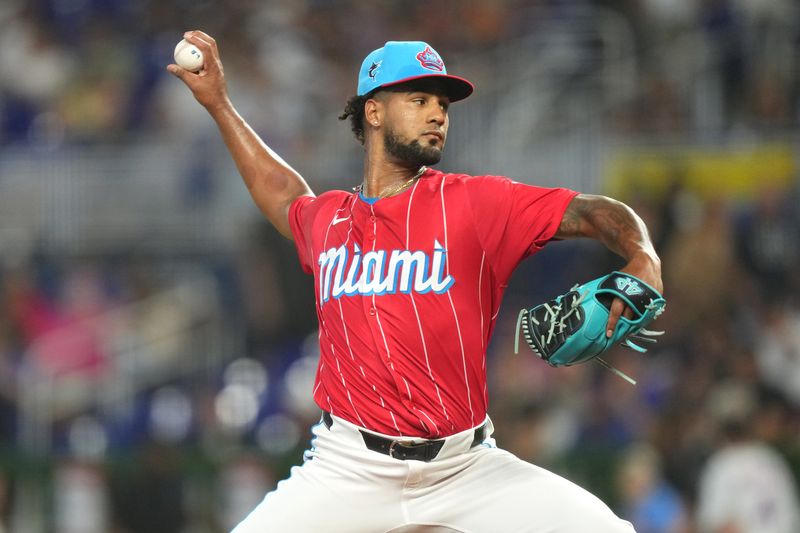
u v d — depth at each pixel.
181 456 35.97
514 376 37.78
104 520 35.75
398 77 14.23
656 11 51.69
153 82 53.31
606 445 34.84
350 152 47.56
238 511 35.34
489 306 14.24
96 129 52.38
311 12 55.06
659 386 37.72
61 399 43.03
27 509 36.12
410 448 14.11
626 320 13.04
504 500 14.12
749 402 35.03
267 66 53.22
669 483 33.19
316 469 14.70
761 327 40.19
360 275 14.26
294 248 44.09
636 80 50.00
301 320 43.56
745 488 32.38
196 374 44.28
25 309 45.47
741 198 44.84
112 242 48.41
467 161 47.22
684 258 42.22
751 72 49.88
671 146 45.97
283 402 40.53
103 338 45.00
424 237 14.07
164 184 48.56
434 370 14.02
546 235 13.85
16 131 53.22
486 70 51.12
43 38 55.34
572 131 47.69
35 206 48.66
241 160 16.80
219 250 47.88
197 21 54.88
